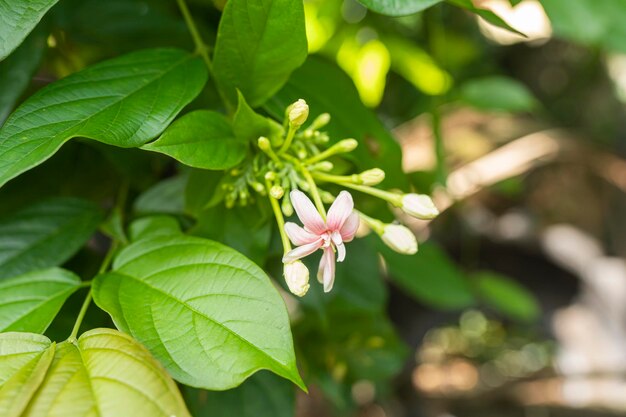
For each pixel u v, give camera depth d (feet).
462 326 3.02
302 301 0.98
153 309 0.71
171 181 0.93
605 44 1.01
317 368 1.18
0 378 0.65
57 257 0.88
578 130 2.27
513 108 1.39
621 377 2.08
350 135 0.86
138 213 0.92
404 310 2.04
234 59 0.78
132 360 0.64
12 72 0.85
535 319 2.13
